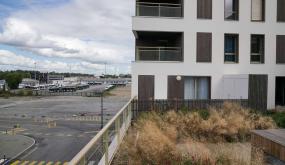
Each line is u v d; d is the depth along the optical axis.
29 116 54.94
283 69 19.23
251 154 8.23
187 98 18.80
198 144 9.75
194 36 18.45
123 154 7.09
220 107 16.16
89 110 60.94
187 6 18.44
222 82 18.62
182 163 7.16
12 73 136.88
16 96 94.56
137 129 10.08
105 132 5.61
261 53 19.30
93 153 5.45
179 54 18.48
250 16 18.97
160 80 18.16
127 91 113.56
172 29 18.41
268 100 19.02
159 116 13.47
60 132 41.72
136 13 18.36
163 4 18.89
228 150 8.80
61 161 28.94
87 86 143.50
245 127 12.03
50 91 110.94
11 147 34.28
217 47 18.64
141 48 18.48
